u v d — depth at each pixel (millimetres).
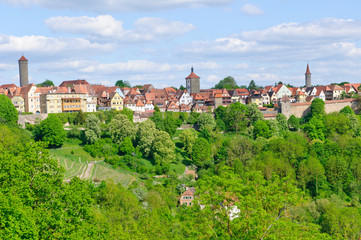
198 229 56594
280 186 62469
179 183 179500
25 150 61344
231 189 58281
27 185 55375
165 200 154250
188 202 160000
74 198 58375
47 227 54156
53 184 59375
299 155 196750
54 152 187750
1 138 151750
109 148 197750
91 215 59594
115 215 102125
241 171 183750
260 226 52281
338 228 124375
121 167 186875
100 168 181625
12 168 56656
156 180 181375
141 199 147125
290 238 54281
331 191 178250
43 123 194000
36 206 55875
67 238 52688
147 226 90938
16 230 48062
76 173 171125
